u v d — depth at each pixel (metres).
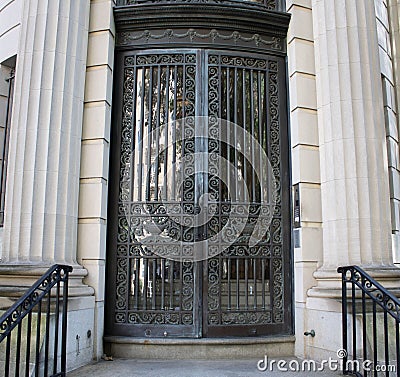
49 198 5.64
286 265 6.37
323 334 5.63
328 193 6.06
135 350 5.96
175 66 6.66
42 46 5.95
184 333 6.04
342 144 5.98
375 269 5.55
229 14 6.65
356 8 6.31
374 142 5.99
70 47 6.09
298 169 6.30
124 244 6.31
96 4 6.62
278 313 6.27
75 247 5.89
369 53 6.23
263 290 6.28
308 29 6.69
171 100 6.61
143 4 6.61
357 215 5.78
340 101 6.09
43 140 5.74
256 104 6.70
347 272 5.43
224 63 6.70
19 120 5.84
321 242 6.16
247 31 6.79
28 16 6.12
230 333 6.08
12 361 4.85
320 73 6.39
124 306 6.17
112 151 6.50
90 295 5.79
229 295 6.18
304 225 6.15
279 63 6.84
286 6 6.90
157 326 6.08
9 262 5.45
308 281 6.05
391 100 8.13
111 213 6.37
